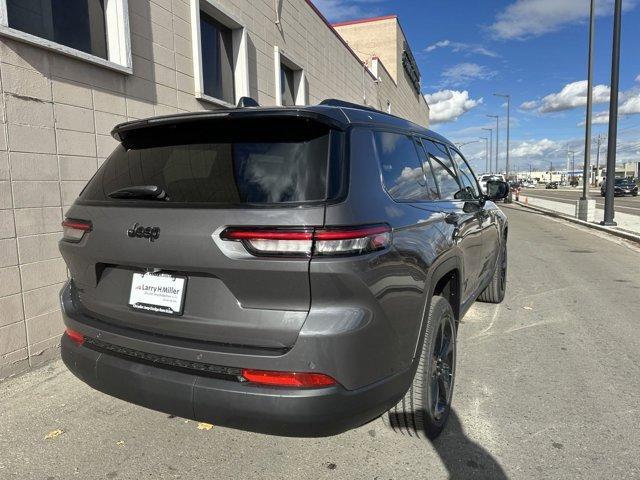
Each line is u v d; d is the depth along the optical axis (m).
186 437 3.03
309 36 10.95
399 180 2.79
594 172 125.75
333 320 2.08
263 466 2.74
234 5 7.39
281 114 2.29
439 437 3.01
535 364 4.14
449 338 3.19
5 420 3.22
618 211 24.61
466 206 3.80
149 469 2.71
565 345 4.59
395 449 2.89
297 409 2.07
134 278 2.46
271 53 8.81
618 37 15.66
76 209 2.72
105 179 2.75
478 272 4.39
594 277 7.82
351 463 2.76
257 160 2.31
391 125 2.98
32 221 3.98
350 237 2.10
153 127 2.64
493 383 3.76
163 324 2.36
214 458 2.81
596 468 2.69
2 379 3.79
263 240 2.08
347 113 2.55
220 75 7.32
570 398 3.51
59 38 4.45
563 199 43.12
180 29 5.91
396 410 2.80
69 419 3.24
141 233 2.35
